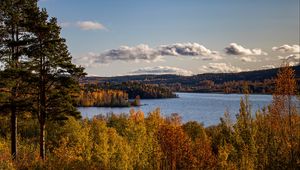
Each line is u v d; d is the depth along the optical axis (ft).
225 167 75.20
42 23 86.17
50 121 92.79
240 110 66.69
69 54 89.76
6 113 87.04
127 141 153.17
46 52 85.71
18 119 95.71
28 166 76.95
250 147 63.77
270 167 57.93
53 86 89.40
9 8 84.07
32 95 88.69
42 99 87.45
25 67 87.40
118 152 135.85
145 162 139.33
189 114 562.25
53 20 88.28
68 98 88.74
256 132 64.54
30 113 90.79
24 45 86.22
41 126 87.25
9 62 84.74
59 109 88.69
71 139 123.44
